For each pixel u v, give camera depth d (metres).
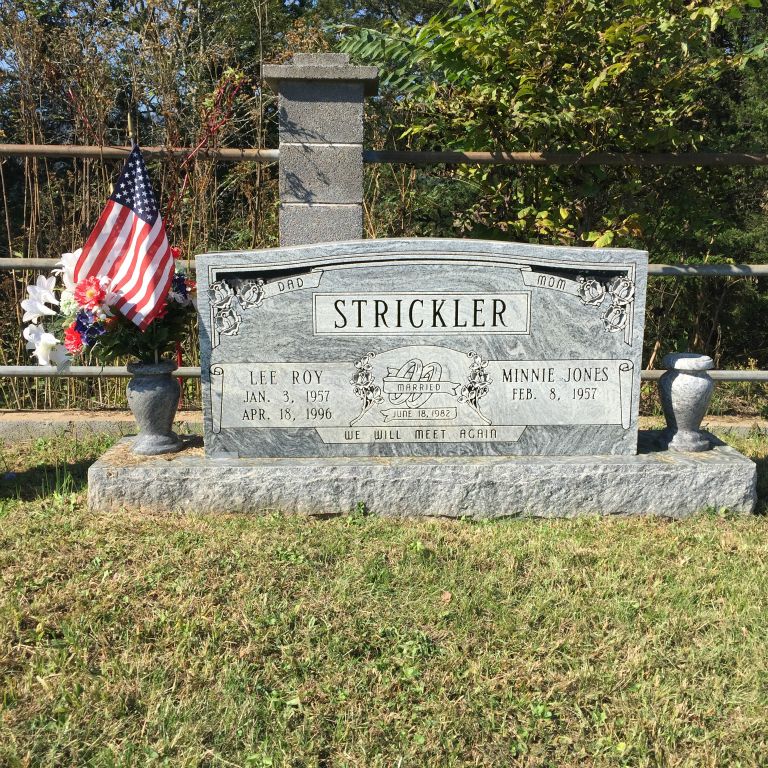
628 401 4.73
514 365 4.66
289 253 4.50
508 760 2.75
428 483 4.56
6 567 3.80
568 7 5.39
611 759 2.75
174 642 3.29
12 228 9.59
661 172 6.34
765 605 3.66
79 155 5.72
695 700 3.04
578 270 4.59
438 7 13.27
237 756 2.72
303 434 4.68
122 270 4.50
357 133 5.54
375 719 2.91
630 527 4.49
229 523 4.39
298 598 3.62
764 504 4.87
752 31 7.97
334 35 8.66
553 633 3.42
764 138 7.64
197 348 6.53
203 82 7.61
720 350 7.82
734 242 7.77
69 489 5.04
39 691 2.98
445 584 3.79
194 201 6.45
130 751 2.72
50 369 5.99
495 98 5.68
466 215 6.49
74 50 7.07
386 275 4.54
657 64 5.64
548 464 4.61
